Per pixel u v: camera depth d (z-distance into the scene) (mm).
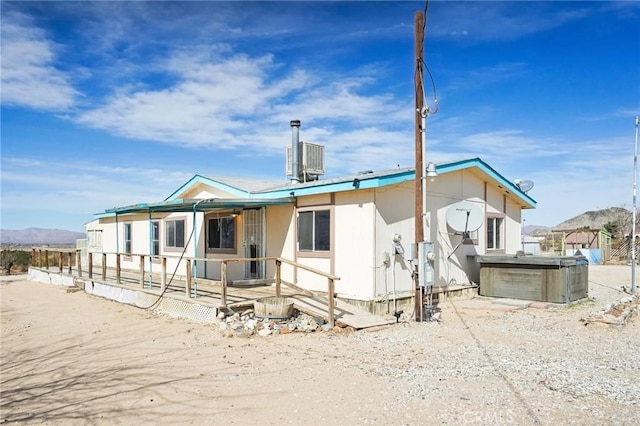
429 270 9297
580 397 4828
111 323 9953
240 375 5879
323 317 8609
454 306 11250
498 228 14664
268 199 11172
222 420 4449
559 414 4387
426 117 9430
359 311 9406
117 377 5969
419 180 9320
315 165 13398
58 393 5422
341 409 4641
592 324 8664
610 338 7707
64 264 24516
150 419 4527
